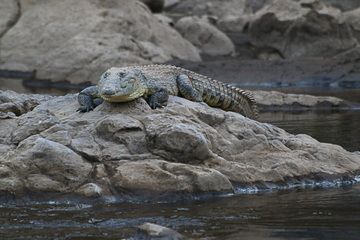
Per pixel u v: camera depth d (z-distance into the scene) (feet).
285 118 191.31
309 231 87.97
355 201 102.99
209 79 132.87
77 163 104.17
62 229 89.25
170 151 106.73
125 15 322.75
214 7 465.47
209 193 104.63
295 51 376.27
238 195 106.32
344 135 157.17
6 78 303.48
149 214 95.50
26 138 109.40
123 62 291.79
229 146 113.91
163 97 117.08
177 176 103.81
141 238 84.74
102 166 104.78
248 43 395.96
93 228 89.51
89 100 116.57
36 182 102.73
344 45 372.17
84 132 109.09
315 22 371.76
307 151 119.65
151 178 103.30
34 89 269.03
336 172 116.26
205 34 385.50
